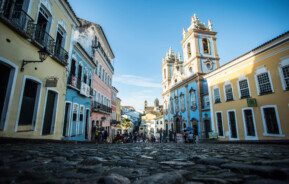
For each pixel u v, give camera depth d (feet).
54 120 39.47
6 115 25.49
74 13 47.01
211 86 76.59
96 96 77.20
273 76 50.55
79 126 56.44
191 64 107.24
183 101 112.68
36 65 32.40
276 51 49.65
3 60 24.84
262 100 53.67
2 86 25.70
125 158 13.66
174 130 121.39
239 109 61.72
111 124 108.88
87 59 62.34
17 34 27.40
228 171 8.17
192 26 110.63
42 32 35.65
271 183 5.83
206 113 89.10
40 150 17.66
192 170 8.60
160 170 8.80
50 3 37.04
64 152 16.81
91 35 70.54
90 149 22.13
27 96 31.09
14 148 18.34
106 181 6.28
